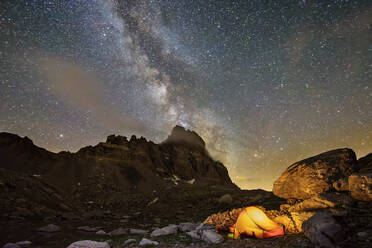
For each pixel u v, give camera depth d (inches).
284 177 390.9
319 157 386.9
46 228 398.9
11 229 391.9
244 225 302.0
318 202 304.5
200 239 310.2
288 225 291.0
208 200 880.3
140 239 335.0
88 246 267.0
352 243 213.5
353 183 301.7
